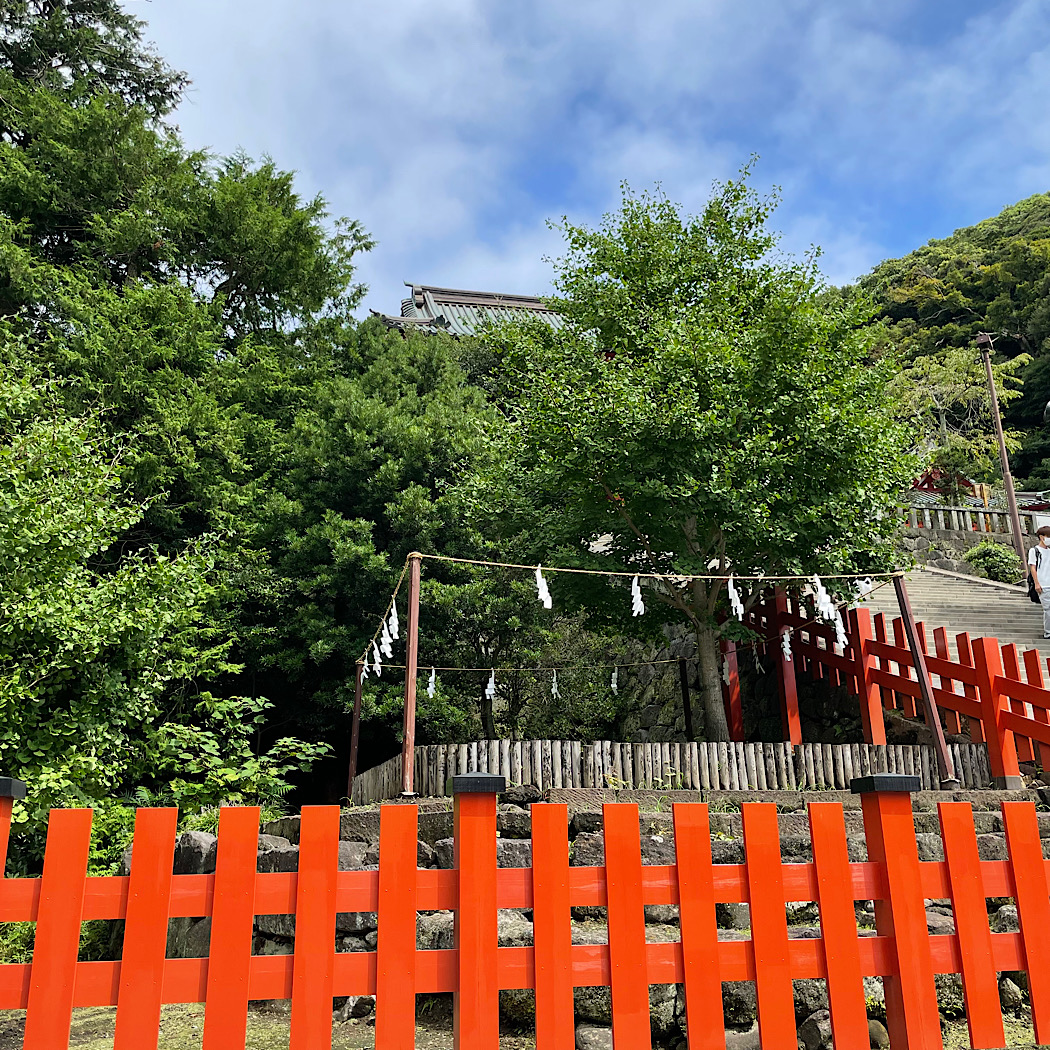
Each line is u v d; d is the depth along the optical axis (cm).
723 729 960
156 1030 254
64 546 737
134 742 820
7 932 650
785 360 952
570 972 278
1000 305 3878
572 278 1126
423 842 545
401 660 1325
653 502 925
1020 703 802
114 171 1769
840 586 925
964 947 305
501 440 1088
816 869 307
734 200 1115
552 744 707
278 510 1430
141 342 1464
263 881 273
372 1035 386
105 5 2153
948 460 2766
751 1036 361
